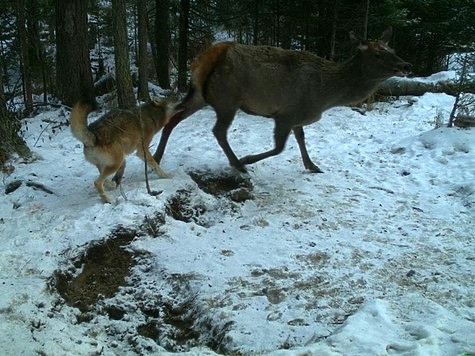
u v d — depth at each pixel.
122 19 7.28
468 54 6.55
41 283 3.04
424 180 5.10
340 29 9.93
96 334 2.94
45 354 2.47
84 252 3.48
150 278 3.43
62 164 5.36
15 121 5.95
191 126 6.98
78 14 8.17
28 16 10.14
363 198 4.67
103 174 4.13
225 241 3.84
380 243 3.87
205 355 2.50
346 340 2.50
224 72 4.67
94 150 4.05
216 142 6.09
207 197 4.46
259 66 4.65
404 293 3.20
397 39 12.73
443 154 5.67
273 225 4.10
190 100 4.90
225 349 2.74
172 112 4.70
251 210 4.38
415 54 13.34
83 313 3.09
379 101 9.03
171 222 4.00
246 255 3.64
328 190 4.81
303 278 3.38
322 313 3.02
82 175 5.01
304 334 2.81
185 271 3.43
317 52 10.77
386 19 9.41
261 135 6.42
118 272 3.49
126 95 7.59
